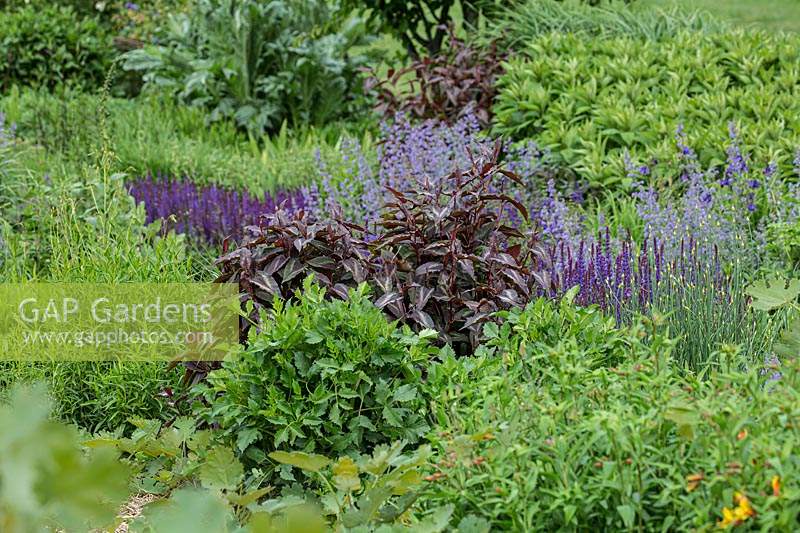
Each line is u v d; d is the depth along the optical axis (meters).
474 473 2.69
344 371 3.44
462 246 4.32
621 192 6.40
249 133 9.39
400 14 10.47
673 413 2.39
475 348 4.07
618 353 3.45
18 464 1.43
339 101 10.09
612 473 2.45
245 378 3.49
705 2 18.06
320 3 10.40
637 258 4.89
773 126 6.31
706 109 6.88
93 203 5.91
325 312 3.50
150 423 3.65
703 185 5.66
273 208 6.71
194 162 8.08
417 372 3.53
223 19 9.91
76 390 4.38
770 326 4.36
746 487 2.29
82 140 8.22
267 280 3.95
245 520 3.25
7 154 6.75
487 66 8.52
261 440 3.61
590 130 6.93
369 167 6.73
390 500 2.91
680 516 2.42
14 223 5.86
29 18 11.50
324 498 3.03
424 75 8.54
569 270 4.75
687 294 4.47
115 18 12.93
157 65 10.37
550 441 2.55
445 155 6.74
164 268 4.71
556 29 8.92
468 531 2.50
